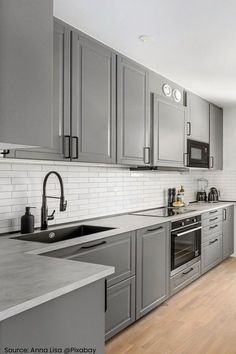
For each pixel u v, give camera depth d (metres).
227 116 5.67
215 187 5.78
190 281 4.04
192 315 3.20
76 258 2.32
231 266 4.95
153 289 3.23
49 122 1.66
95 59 2.86
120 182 3.85
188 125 4.52
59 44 2.52
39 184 2.88
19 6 1.53
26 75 1.55
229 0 2.23
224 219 5.14
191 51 3.14
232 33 2.74
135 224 3.12
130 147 3.31
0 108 1.45
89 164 3.15
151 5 2.29
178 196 4.86
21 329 1.22
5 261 1.70
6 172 2.62
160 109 3.81
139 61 3.42
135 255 2.96
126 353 2.51
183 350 2.56
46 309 1.32
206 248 4.49
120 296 2.77
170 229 3.56
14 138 1.50
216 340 2.72
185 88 4.44
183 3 2.27
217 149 5.50
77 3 2.27
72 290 1.38
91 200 3.44
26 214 2.61
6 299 1.19
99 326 1.59
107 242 2.62
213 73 3.82
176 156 4.15
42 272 1.51
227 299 3.62
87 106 2.77
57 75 2.51
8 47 1.48
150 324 3.01
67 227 2.93
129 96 3.29
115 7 2.33
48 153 2.44
